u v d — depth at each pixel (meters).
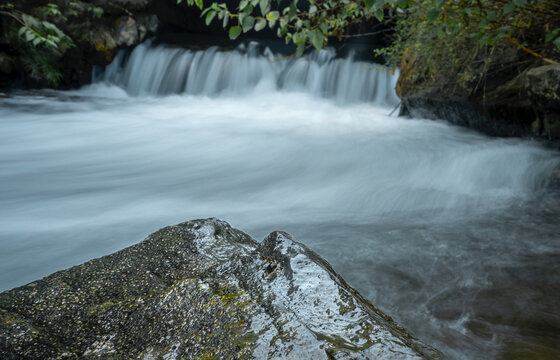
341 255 3.67
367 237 4.07
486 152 6.23
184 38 16.39
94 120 10.16
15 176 6.32
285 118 10.74
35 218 4.63
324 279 1.68
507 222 4.39
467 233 4.12
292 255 1.82
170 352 1.44
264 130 9.17
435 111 8.23
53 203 5.17
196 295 1.62
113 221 4.57
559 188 4.95
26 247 3.86
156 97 14.25
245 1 3.13
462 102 7.20
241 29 3.17
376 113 11.12
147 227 4.41
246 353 1.31
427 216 4.63
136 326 1.59
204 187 5.84
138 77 14.66
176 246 2.20
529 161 5.65
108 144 8.19
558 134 5.59
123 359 1.46
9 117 10.02
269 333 1.38
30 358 1.47
